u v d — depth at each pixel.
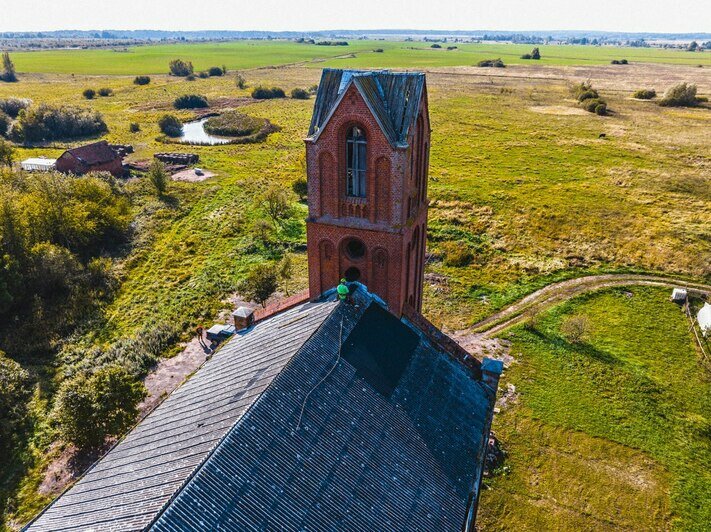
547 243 67.56
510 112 155.38
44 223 59.09
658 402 39.38
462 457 22.69
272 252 64.06
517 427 36.34
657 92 189.00
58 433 34.47
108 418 32.34
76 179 69.44
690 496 31.58
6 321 47.66
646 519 30.03
